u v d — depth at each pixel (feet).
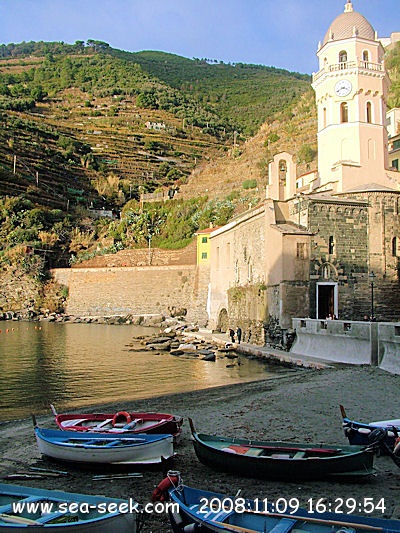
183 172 528.22
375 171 160.86
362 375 89.04
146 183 502.79
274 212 145.69
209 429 59.36
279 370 114.21
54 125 589.32
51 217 391.86
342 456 40.50
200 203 363.35
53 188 447.01
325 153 167.32
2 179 412.36
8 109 607.78
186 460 48.16
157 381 103.35
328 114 166.50
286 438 54.24
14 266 328.08
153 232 352.08
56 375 111.75
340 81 162.91
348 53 165.07
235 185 382.63
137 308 287.28
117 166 529.86
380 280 143.23
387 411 65.16
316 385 83.56
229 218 305.73
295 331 130.31
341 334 109.50
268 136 475.72
